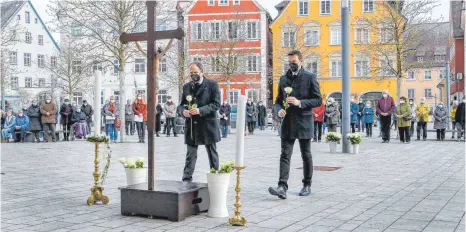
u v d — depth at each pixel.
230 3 56.03
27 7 70.94
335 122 22.98
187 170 8.73
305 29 57.97
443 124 23.33
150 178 6.79
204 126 8.59
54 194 8.59
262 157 15.27
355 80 57.53
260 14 56.69
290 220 6.57
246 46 56.97
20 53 70.00
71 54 44.97
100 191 7.73
